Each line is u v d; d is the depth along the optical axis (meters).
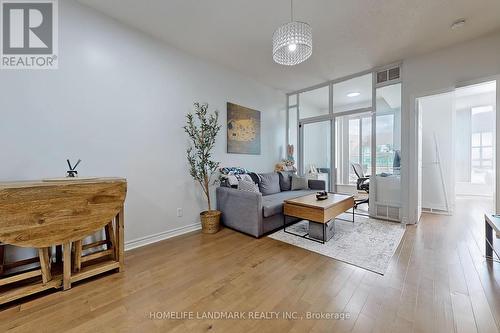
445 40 2.87
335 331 1.29
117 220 2.02
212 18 2.43
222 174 3.57
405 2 2.16
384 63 3.55
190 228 3.19
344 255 2.30
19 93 1.92
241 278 1.89
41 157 2.02
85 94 2.26
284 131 5.10
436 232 3.00
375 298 1.59
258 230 2.84
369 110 3.88
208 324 1.36
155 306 1.53
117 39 2.48
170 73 2.98
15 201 1.46
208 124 3.31
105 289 1.74
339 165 5.64
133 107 2.62
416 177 3.38
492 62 2.72
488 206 4.59
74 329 1.32
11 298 1.50
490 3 2.16
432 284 1.75
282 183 4.41
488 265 2.04
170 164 2.97
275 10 2.29
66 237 1.68
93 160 2.32
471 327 1.29
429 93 3.19
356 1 2.15
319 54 3.24
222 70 3.66
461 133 5.89
